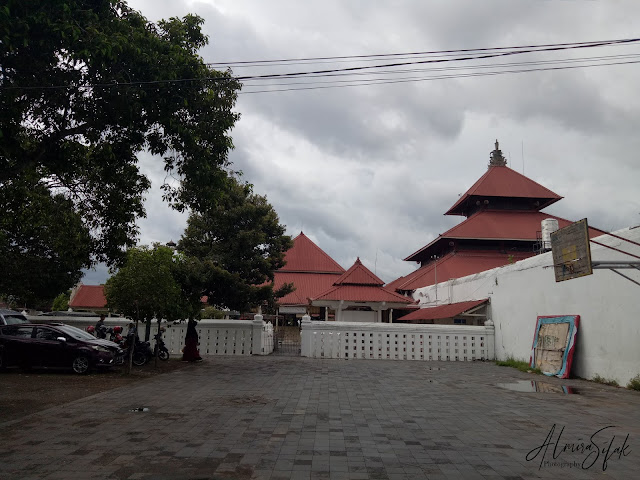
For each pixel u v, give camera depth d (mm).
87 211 13203
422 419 8375
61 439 6797
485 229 34719
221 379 13234
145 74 10250
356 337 20797
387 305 25141
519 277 18750
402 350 20703
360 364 18078
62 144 10445
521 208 37656
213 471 5508
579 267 10820
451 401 10211
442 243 36188
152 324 21516
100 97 10094
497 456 6219
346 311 25797
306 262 46938
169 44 10664
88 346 14250
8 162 9508
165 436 7016
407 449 6496
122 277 14656
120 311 14891
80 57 8742
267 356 21031
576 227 10945
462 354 20672
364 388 11898
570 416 8719
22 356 14312
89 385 12117
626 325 12688
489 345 20750
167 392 10977
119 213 12812
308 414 8672
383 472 5555
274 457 6062
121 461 5828
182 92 10672
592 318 14164
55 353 14234
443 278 32312
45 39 8758
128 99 9938
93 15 9367
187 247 19828
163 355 18219
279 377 13766
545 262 16859
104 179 12047
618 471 5703
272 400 10039
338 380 13312
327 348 20734
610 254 13508
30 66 9258
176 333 21516
